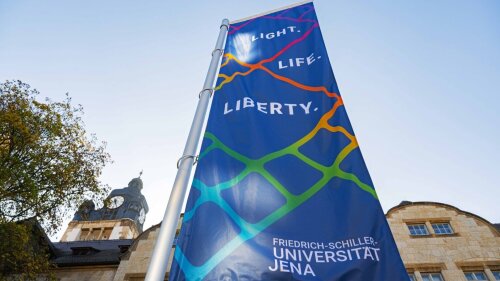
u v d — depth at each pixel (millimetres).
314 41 6676
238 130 4961
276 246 3570
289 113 5246
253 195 4090
